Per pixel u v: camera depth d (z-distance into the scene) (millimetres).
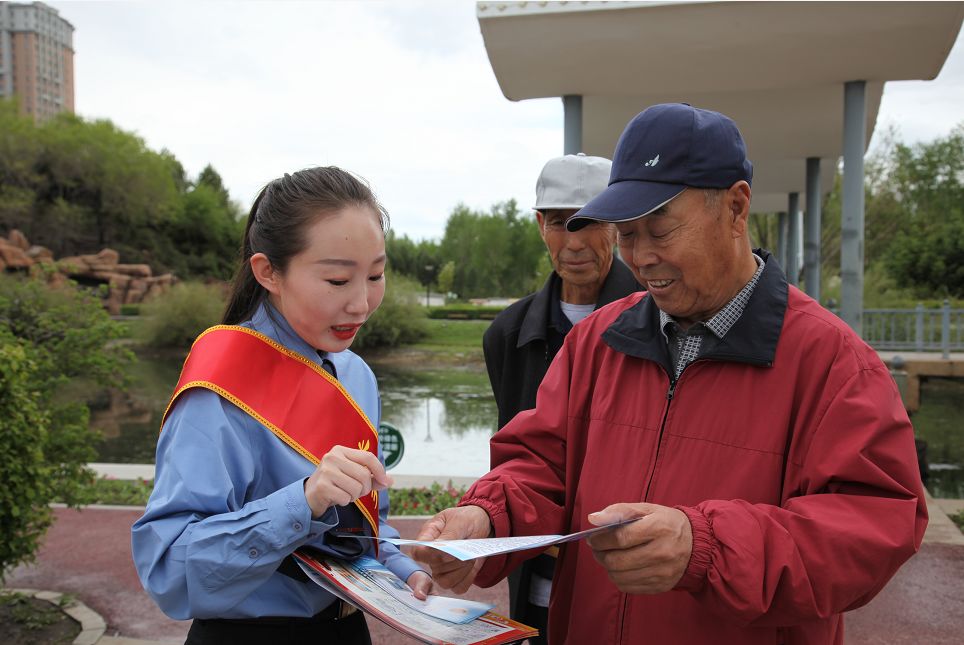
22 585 4836
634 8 6277
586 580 1699
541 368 2742
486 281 69875
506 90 7844
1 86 105438
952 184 40688
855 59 7074
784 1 6082
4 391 3801
